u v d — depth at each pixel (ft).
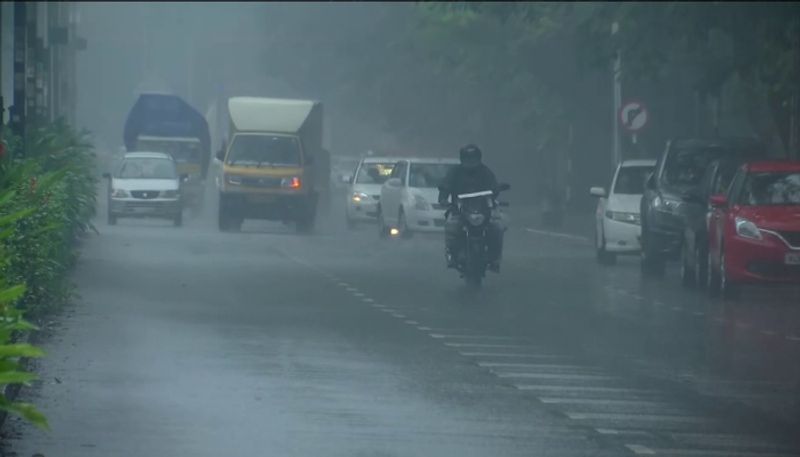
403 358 132.05
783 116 298.56
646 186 249.96
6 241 128.88
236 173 373.40
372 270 236.22
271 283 207.82
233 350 134.31
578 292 205.77
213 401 106.73
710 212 210.79
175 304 174.81
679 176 247.09
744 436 98.53
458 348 140.05
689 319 171.73
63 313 161.38
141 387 112.16
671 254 239.91
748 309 185.88
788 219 194.90
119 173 390.01
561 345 144.46
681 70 371.97
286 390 112.47
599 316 173.06
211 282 207.00
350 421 100.12
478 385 117.50
